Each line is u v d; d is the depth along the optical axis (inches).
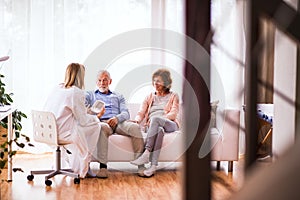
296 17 25.8
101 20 244.5
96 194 168.7
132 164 203.6
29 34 239.9
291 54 121.7
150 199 163.0
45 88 242.7
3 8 237.3
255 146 30.4
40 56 241.3
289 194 20.4
